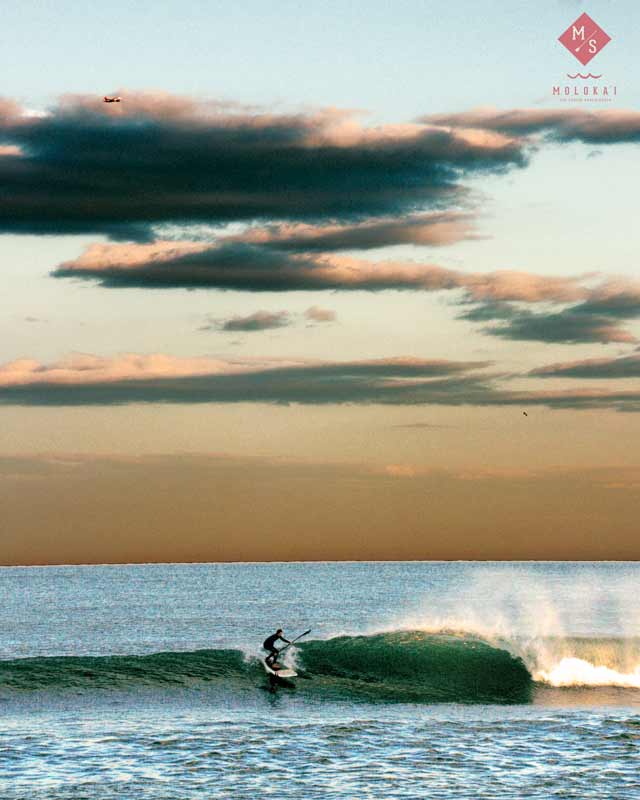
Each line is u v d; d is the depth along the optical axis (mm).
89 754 39750
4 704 49562
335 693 52719
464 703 50969
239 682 54500
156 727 44844
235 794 34250
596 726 45344
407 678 55625
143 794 34281
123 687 53062
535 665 58000
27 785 35344
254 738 42594
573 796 34031
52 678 54281
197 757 39219
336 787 35062
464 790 34750
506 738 42750
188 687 53281
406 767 37750
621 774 36781
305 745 41375
